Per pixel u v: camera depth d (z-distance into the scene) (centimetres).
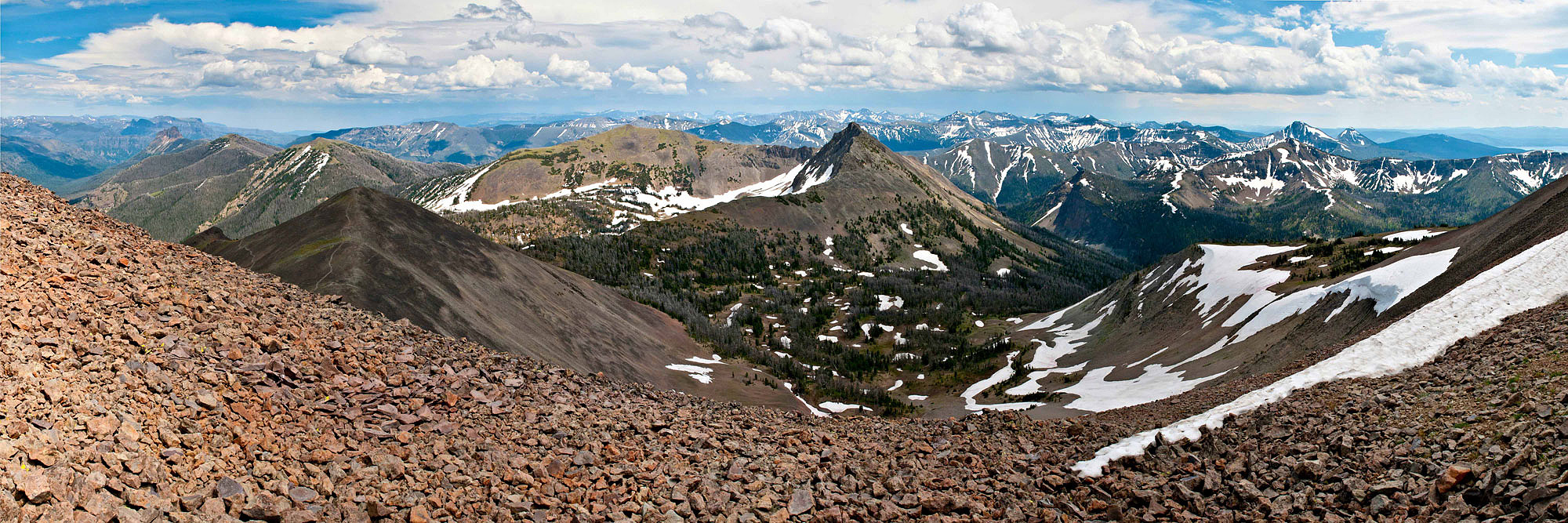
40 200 3192
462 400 2705
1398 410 2644
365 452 1991
